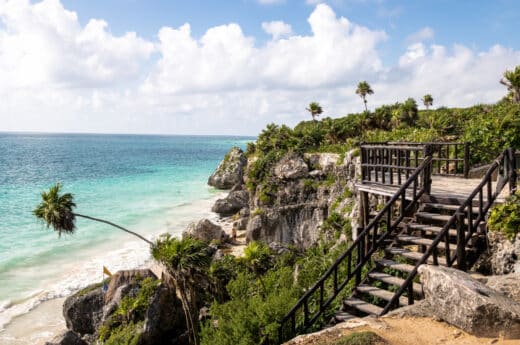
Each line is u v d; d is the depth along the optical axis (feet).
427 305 28.53
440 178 59.93
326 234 113.19
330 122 199.93
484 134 74.28
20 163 491.31
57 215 85.66
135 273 90.58
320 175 142.61
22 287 108.68
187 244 79.82
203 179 363.76
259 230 142.82
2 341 82.38
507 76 142.92
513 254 33.24
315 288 36.22
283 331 42.78
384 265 36.19
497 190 36.17
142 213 205.67
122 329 79.66
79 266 125.49
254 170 163.94
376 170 49.47
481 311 23.98
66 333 79.92
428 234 45.70
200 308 87.71
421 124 170.71
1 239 154.61
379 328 26.35
